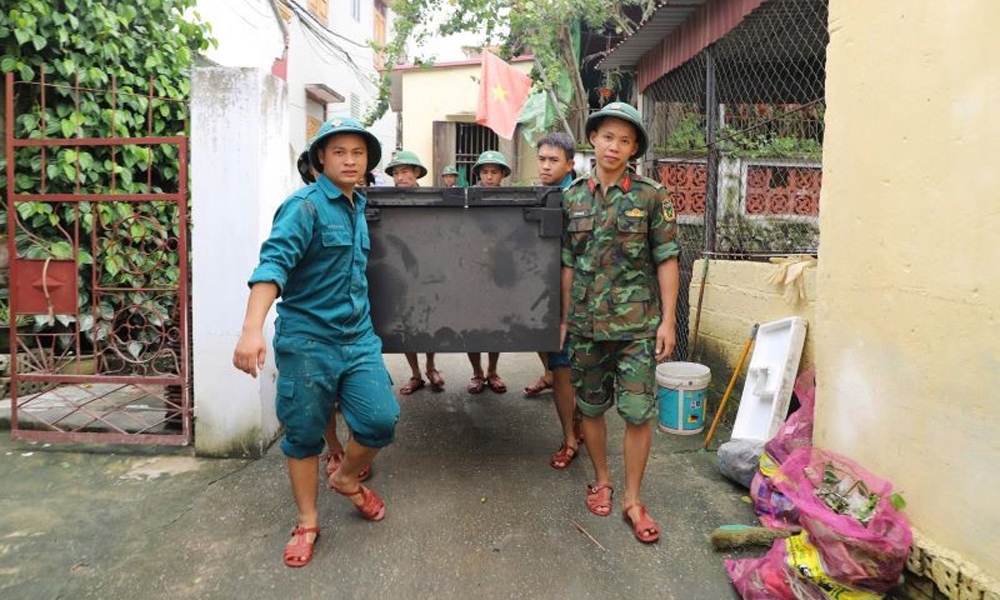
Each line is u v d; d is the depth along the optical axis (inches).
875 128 87.6
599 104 376.5
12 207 131.0
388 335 109.0
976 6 71.9
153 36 181.5
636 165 232.4
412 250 108.3
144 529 100.4
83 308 166.6
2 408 144.8
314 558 93.1
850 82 92.4
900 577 78.5
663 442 140.3
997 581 70.3
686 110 217.2
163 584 86.7
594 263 100.2
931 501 79.0
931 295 78.7
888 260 85.7
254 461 126.0
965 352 74.0
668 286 99.7
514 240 109.2
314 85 488.1
